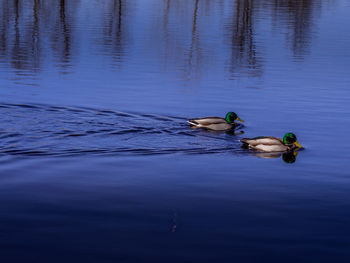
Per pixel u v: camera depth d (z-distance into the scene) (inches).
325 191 519.5
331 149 698.8
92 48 1643.7
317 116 895.7
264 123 846.5
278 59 1547.7
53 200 469.4
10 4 2839.6
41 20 2313.0
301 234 405.7
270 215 446.6
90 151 649.0
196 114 887.1
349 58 1584.6
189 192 506.0
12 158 605.0
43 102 931.3
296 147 703.1
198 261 357.7
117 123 800.9
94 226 412.2
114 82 1146.7
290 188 528.1
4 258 354.9
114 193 494.6
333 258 365.7
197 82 1181.1
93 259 356.5
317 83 1200.2
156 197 487.5
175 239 391.2
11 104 907.4
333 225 426.0
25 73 1225.4
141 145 690.2
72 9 2768.2
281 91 1106.1
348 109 950.4
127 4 3120.1
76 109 884.0
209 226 418.3
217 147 698.2
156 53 1587.1
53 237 389.4
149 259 358.3
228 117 821.9
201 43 1815.9
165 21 2416.3
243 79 1235.9
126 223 420.5
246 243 387.5
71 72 1256.2
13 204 455.8
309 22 2549.2
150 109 908.0
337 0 3794.3
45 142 681.6
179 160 626.8
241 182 545.6
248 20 2541.8
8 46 1635.1
